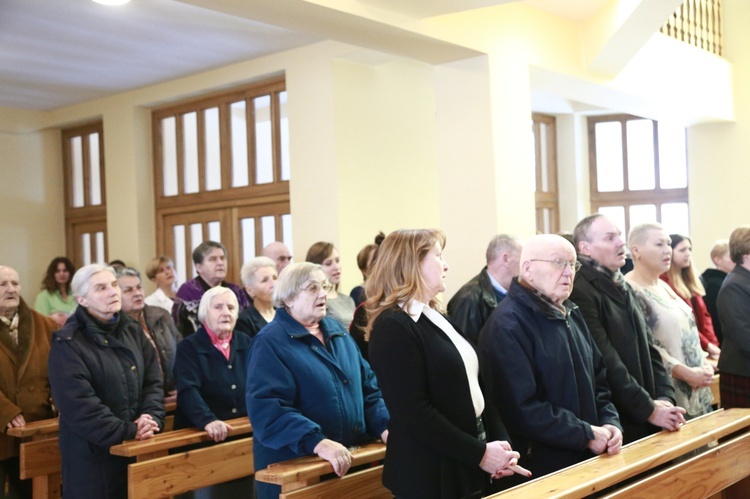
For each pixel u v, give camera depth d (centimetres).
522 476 291
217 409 396
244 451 375
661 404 322
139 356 388
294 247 681
